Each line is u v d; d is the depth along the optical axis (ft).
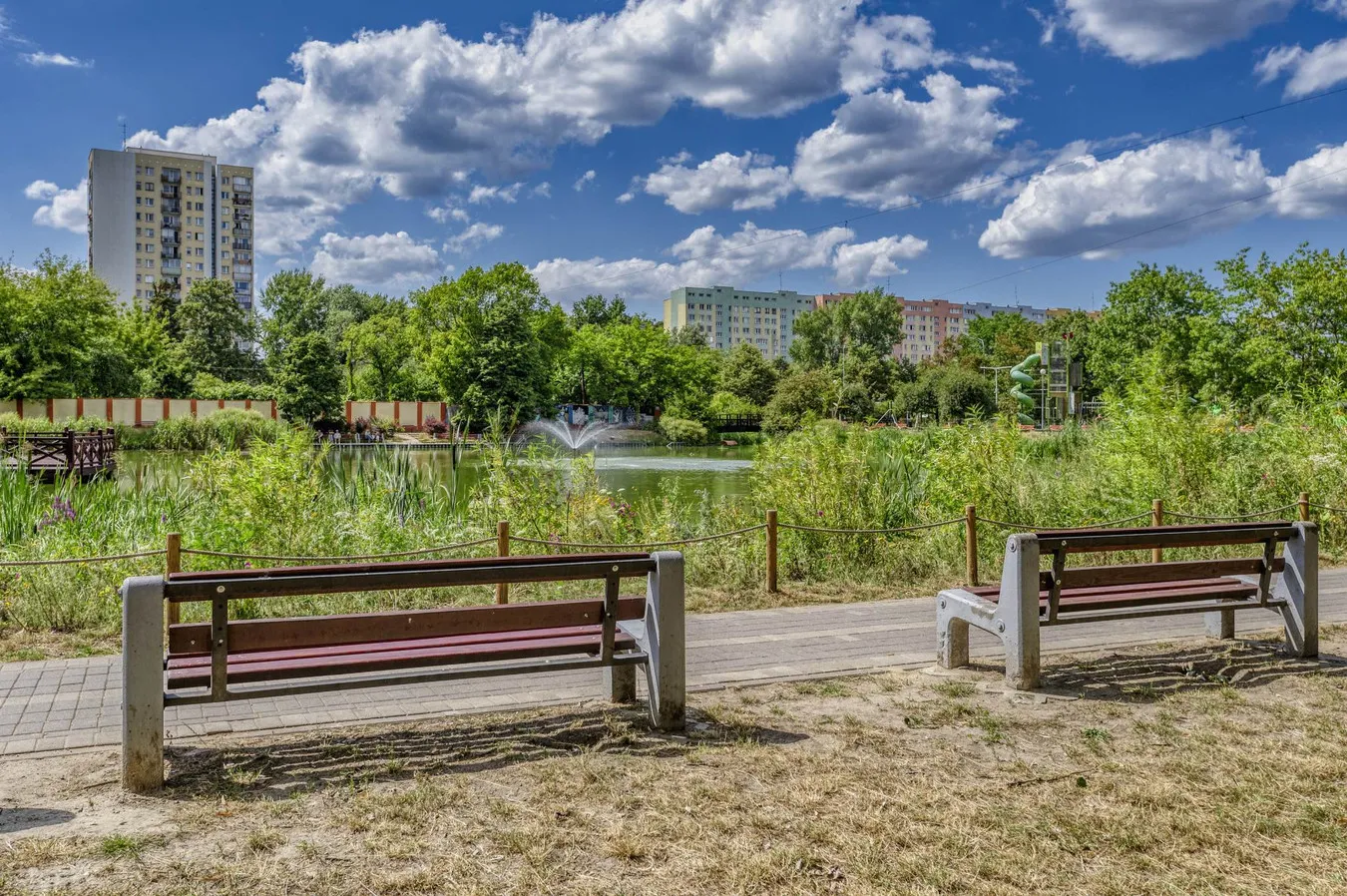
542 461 34.96
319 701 17.01
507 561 14.05
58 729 15.43
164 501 34.78
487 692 17.62
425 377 243.40
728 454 176.24
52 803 12.03
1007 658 17.84
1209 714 15.99
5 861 10.22
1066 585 18.21
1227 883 10.00
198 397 225.97
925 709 16.42
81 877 9.87
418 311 236.02
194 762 13.62
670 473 108.99
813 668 19.71
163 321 256.93
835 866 10.33
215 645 12.62
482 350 211.41
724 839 10.98
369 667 13.50
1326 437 41.47
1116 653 20.62
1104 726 15.37
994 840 10.98
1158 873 10.24
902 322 347.77
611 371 258.98
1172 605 21.22
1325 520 38.04
